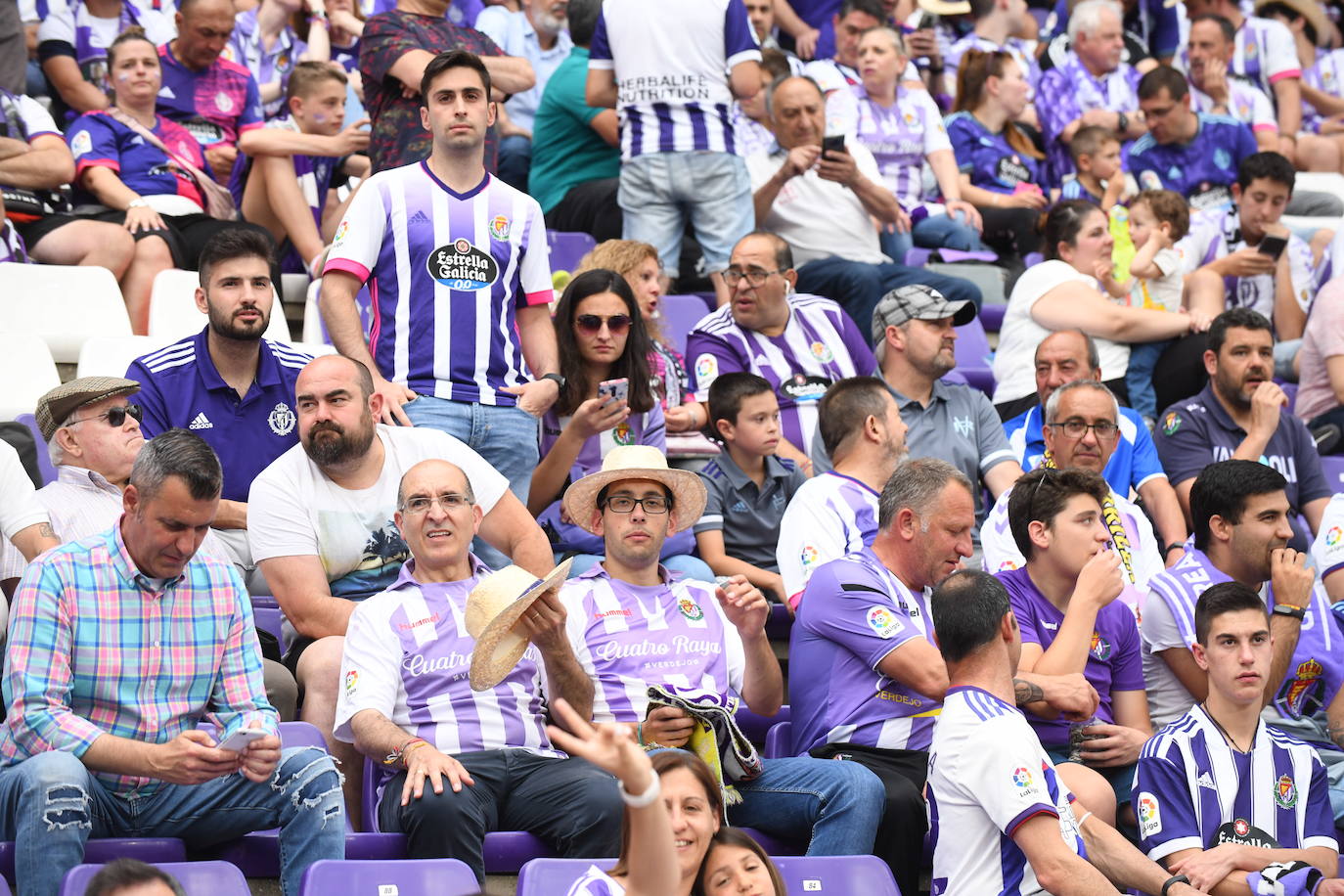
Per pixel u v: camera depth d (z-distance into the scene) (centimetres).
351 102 3011
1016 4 3534
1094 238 2623
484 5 3366
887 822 1608
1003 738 1455
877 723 1694
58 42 2806
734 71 2680
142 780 1449
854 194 2803
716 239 2681
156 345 2173
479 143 2031
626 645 1683
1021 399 2512
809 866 1510
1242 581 1923
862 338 2461
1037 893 1453
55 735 1395
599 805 1512
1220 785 1644
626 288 2136
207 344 1923
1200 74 3503
